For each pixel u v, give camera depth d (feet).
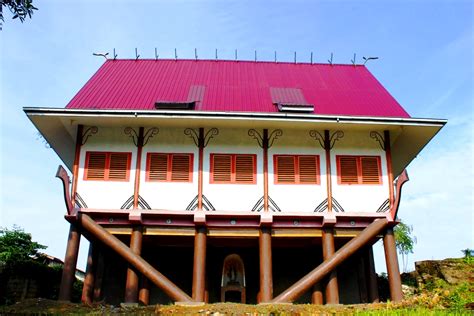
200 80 80.64
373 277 72.90
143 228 65.72
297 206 66.64
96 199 65.98
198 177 67.36
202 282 62.54
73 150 77.25
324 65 90.48
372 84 82.07
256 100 73.51
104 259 75.46
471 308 57.06
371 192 67.87
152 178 67.21
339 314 52.54
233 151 68.90
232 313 53.11
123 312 53.52
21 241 91.71
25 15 36.01
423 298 62.59
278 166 68.44
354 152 69.67
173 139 69.21
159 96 73.31
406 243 126.62
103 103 70.28
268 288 62.75
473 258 78.33
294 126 68.59
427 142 72.13
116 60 88.02
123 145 68.69
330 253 64.64
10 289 75.51
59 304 57.72
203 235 64.85
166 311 54.03
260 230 65.72
